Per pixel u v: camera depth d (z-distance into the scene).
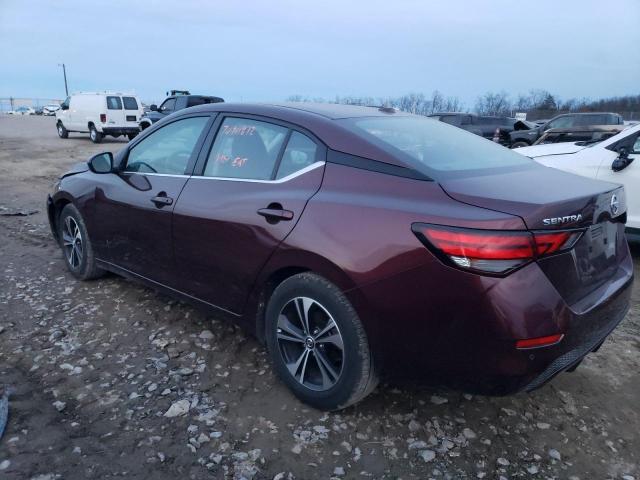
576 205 2.52
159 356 3.55
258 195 3.15
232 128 3.54
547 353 2.38
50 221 5.29
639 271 5.72
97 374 3.31
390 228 2.56
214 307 3.52
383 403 3.08
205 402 3.05
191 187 3.57
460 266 2.37
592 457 2.70
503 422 2.95
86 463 2.53
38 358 3.47
